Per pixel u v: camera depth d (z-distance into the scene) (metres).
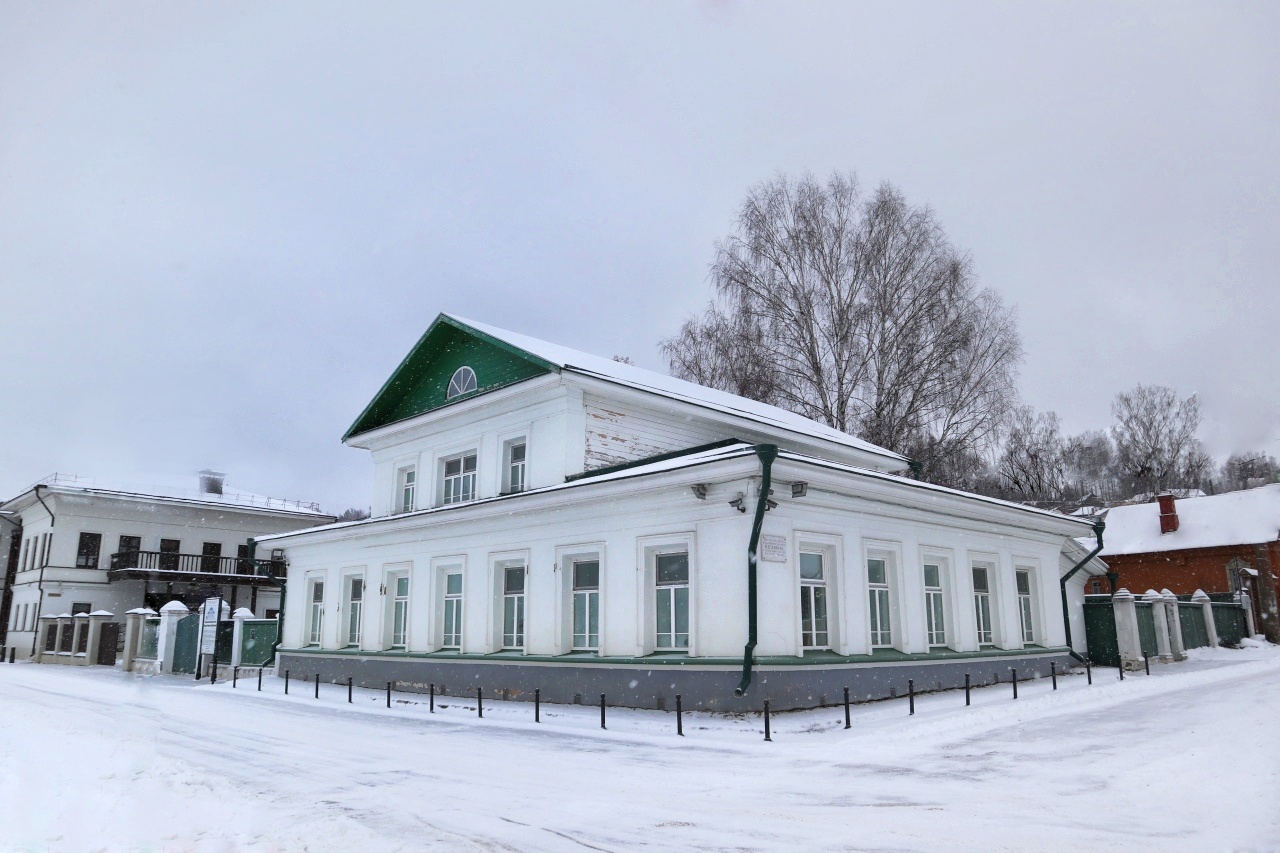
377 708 19.97
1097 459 69.75
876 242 34.97
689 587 16.72
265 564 49.41
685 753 12.57
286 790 10.03
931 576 20.89
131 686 27.39
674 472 16.42
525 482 21.84
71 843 7.66
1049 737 13.05
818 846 7.43
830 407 35.81
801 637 16.44
